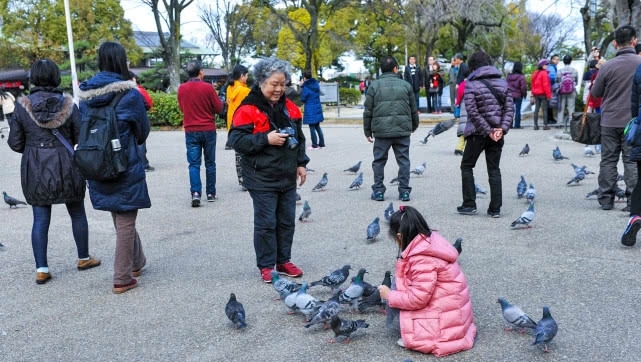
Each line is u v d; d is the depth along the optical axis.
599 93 7.21
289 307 4.36
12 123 5.36
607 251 5.69
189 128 8.53
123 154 4.81
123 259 5.10
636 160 5.77
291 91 13.62
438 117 20.80
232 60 47.56
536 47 49.09
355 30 48.25
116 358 3.88
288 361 3.74
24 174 5.36
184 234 7.08
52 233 7.30
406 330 3.80
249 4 42.56
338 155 13.72
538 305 4.46
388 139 8.29
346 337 4.01
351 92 37.31
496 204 7.20
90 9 41.47
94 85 4.83
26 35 43.41
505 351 3.75
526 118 20.19
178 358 3.84
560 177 9.81
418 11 31.66
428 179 10.11
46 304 4.92
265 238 5.19
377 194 8.54
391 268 5.48
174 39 35.25
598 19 26.25
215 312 4.61
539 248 5.90
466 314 3.81
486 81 6.89
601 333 3.95
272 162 5.06
